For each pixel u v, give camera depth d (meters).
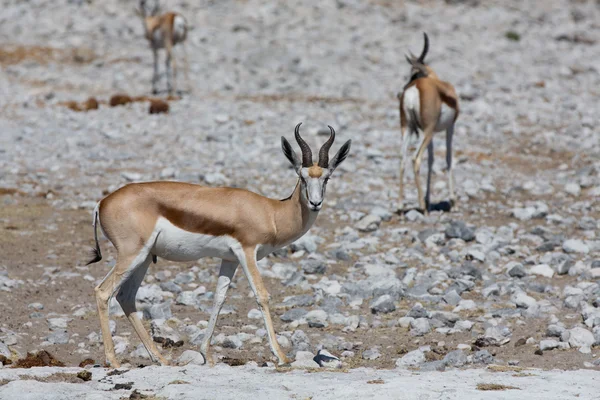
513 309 17.47
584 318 16.77
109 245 22.66
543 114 39.41
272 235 14.05
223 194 13.84
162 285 19.45
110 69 48.84
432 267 20.84
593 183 28.86
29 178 28.55
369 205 26.36
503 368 13.61
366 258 21.41
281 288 19.48
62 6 59.97
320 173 13.80
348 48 54.28
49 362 14.35
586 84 48.19
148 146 33.06
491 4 70.00
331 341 15.95
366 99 43.25
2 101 39.66
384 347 15.79
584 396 11.67
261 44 54.38
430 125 24.62
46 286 19.39
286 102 41.78
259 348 15.78
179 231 13.65
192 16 59.53
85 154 31.48
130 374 12.80
